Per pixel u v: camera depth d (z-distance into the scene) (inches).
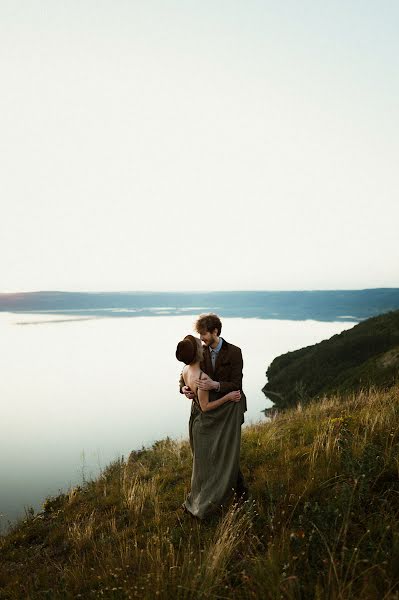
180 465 259.4
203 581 108.5
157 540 134.4
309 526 122.6
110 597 116.4
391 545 111.0
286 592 96.0
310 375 2972.4
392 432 189.6
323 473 165.6
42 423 4392.2
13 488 2080.5
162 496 203.5
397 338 2832.2
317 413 293.4
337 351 3051.2
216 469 158.4
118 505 213.8
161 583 111.3
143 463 312.8
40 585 142.2
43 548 190.9
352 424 222.8
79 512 222.2
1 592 142.5
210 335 156.8
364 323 3572.8
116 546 158.7
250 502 148.6
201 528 150.5
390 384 343.0
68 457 2869.1
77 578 134.9
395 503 133.1
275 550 116.0
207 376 154.4
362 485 135.2
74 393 6353.3
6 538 217.6
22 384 7229.3
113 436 3617.1
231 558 125.3
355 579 100.4
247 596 103.7
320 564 106.4
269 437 244.4
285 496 146.3
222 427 157.6
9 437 3786.9
